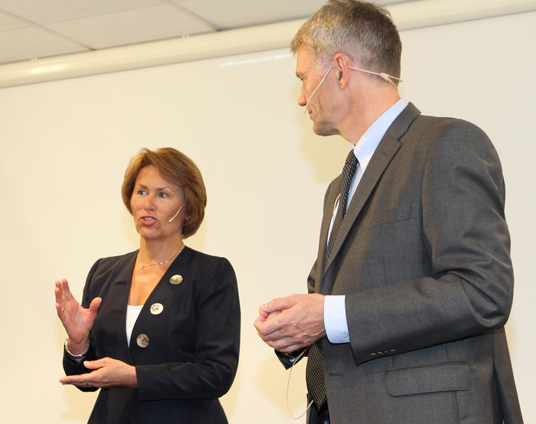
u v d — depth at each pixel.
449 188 1.21
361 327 1.20
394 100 1.48
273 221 3.70
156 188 2.19
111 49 3.96
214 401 2.07
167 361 1.98
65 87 4.15
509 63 3.28
